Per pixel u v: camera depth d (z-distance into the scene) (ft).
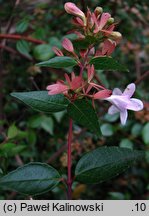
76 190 1.32
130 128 1.52
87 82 0.71
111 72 1.85
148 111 1.45
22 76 1.74
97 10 0.75
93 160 0.73
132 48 1.88
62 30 1.82
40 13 1.82
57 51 0.75
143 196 1.67
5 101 1.80
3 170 0.96
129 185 1.68
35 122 1.42
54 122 1.65
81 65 0.72
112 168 0.72
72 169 1.45
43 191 0.70
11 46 1.77
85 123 0.69
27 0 1.90
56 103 0.72
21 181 0.69
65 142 1.58
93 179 0.73
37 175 0.70
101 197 1.66
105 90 0.71
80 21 0.73
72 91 0.71
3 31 1.79
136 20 1.95
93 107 0.69
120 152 0.73
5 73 1.77
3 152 0.99
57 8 1.80
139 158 0.73
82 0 1.31
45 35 1.60
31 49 1.44
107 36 0.72
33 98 0.72
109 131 1.45
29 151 1.46
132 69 1.90
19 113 1.70
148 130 1.35
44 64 0.69
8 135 1.08
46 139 1.67
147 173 1.68
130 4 1.80
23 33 1.60
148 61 2.01
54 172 0.71
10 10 1.63
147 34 2.02
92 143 1.60
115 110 0.81
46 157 1.59
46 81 1.71
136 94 1.50
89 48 0.73
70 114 0.70
